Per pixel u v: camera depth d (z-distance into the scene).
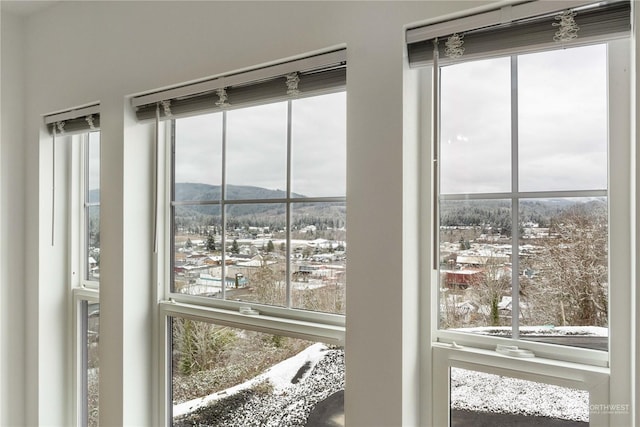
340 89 1.33
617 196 1.04
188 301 1.83
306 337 1.46
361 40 1.24
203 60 1.58
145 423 1.88
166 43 1.68
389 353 1.19
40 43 2.19
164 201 1.90
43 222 2.22
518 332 1.17
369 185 1.23
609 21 0.97
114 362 1.85
